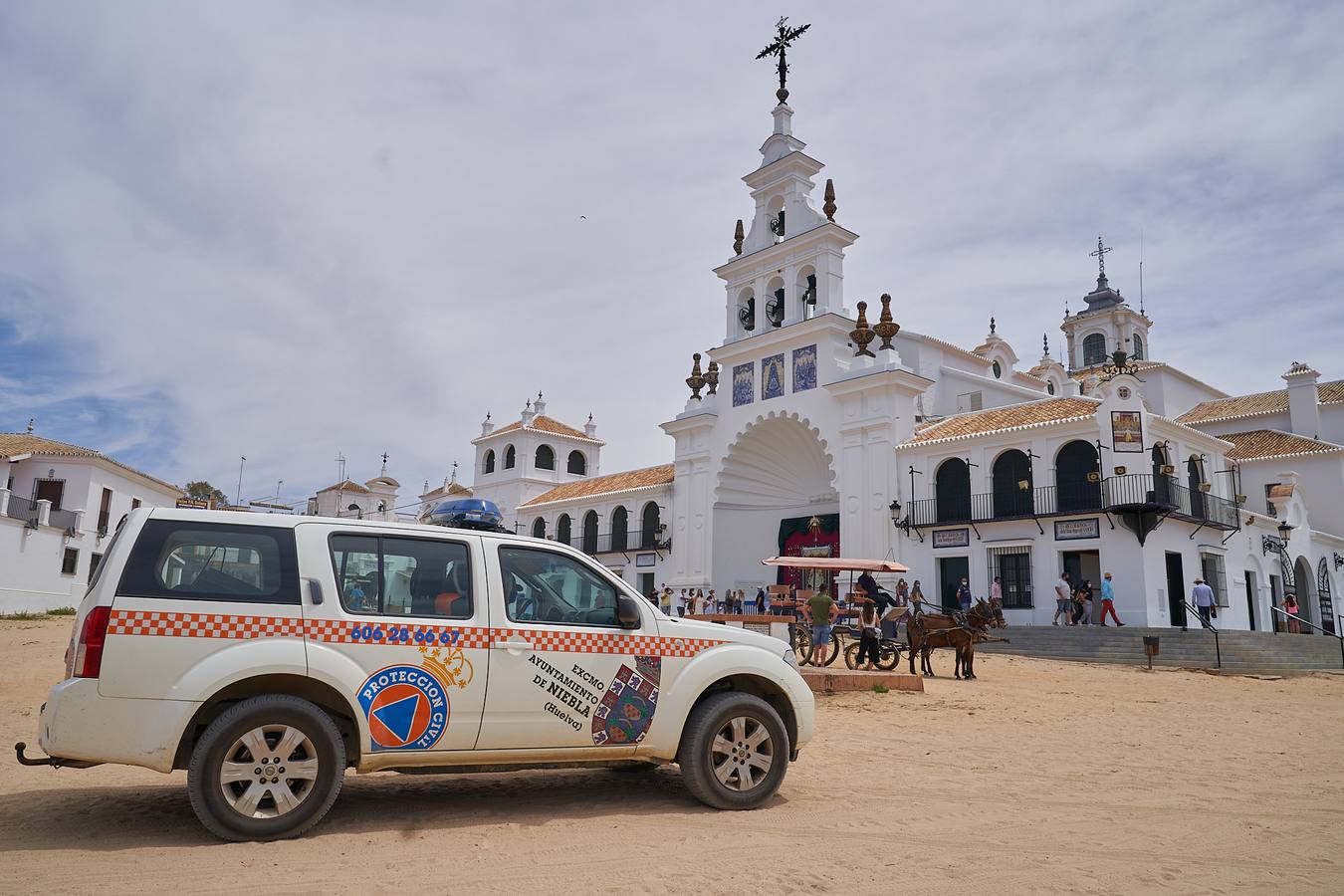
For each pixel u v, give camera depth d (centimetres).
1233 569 3006
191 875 438
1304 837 561
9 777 688
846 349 3391
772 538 3584
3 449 3878
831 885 446
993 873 472
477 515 727
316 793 512
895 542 3011
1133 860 503
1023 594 2759
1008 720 1168
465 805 609
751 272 3728
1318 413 3909
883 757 861
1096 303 6112
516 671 577
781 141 3681
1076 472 2714
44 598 3584
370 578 563
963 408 3716
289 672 520
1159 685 1697
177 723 495
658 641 627
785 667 667
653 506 4303
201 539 536
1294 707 1380
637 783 704
